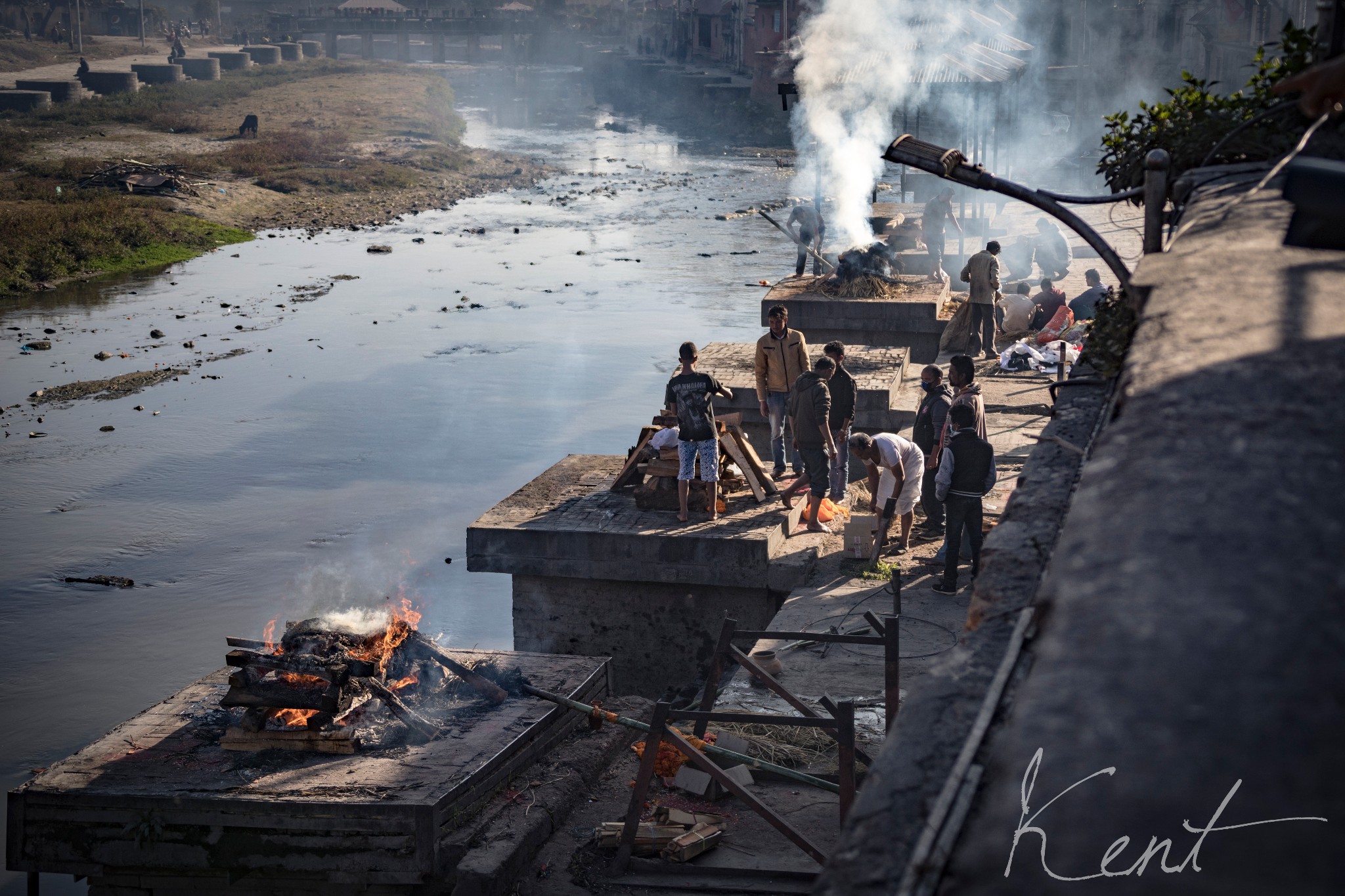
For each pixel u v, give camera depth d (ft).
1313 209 10.75
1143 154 19.29
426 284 118.52
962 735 9.27
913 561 36.22
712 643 36.78
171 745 26.55
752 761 25.34
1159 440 7.23
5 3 402.72
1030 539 12.75
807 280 70.38
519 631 38.40
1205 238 12.62
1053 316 61.72
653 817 24.84
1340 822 4.33
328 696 25.98
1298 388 7.68
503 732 26.84
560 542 36.83
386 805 23.47
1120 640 5.41
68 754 38.88
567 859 23.88
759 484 39.29
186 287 118.93
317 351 92.94
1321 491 6.33
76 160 178.81
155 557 55.31
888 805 8.47
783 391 41.16
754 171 211.82
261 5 527.40
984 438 36.50
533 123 305.32
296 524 59.47
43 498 62.75
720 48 350.84
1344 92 8.96
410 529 58.80
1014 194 18.60
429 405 78.74
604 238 144.97
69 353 92.79
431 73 366.84
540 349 92.68
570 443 71.20
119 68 305.12
